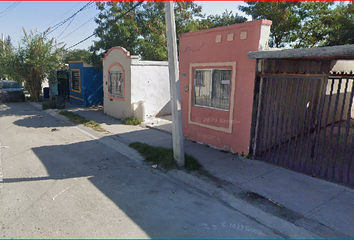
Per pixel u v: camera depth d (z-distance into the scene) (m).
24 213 3.91
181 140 5.64
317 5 13.17
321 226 3.58
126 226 3.60
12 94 18.83
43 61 15.42
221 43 6.46
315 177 5.09
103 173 5.59
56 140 8.37
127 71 11.09
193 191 4.77
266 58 5.61
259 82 5.84
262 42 5.68
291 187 4.72
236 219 3.85
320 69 7.89
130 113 11.23
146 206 4.18
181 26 15.80
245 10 14.33
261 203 4.21
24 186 4.88
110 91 12.74
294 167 5.54
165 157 6.10
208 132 7.29
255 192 4.57
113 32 15.12
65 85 19.38
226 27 6.25
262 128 6.05
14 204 4.18
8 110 15.03
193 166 5.65
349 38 11.04
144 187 4.91
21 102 19.12
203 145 7.42
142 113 10.95
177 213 3.98
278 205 4.13
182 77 7.80
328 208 4.02
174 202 4.34
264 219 3.82
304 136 7.96
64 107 15.66
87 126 10.37
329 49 4.25
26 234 3.38
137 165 6.13
